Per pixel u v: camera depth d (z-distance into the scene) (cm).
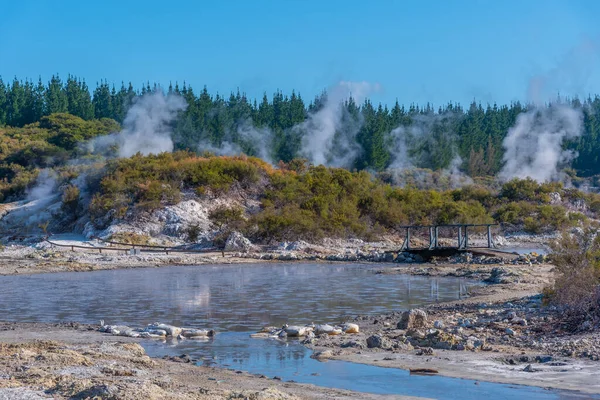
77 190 7012
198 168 7106
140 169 7050
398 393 1316
